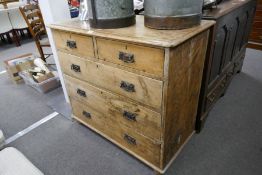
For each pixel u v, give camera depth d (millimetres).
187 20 1021
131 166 1405
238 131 1657
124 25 1115
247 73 2465
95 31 1102
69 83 1567
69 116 1907
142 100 1105
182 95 1193
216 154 1466
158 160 1254
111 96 1276
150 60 957
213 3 1406
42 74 2340
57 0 1644
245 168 1357
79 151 1545
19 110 2051
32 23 2652
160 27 1034
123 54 1043
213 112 1870
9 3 4215
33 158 1507
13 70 2477
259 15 2838
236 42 1915
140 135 1260
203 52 1271
